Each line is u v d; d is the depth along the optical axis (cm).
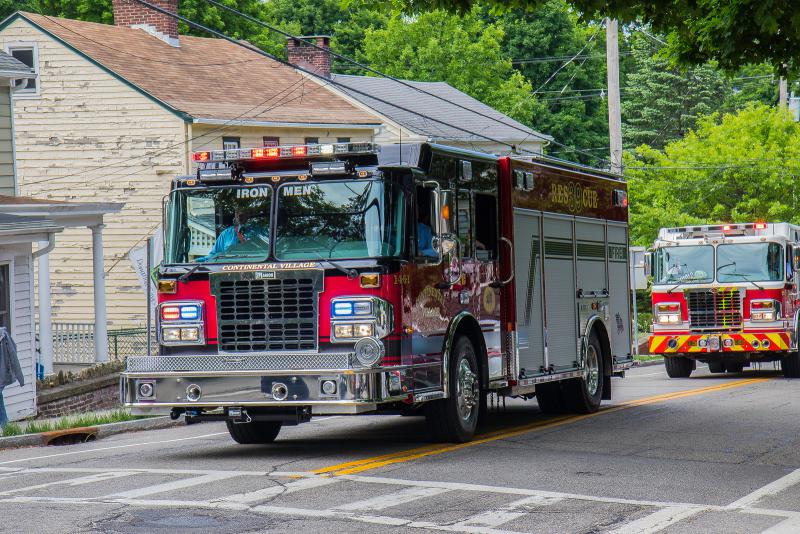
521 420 2047
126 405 1548
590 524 1085
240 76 4509
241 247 1556
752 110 5869
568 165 2080
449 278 1634
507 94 7188
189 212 1591
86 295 4009
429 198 1586
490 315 1769
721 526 1084
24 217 2419
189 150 3912
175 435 1984
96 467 1507
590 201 2188
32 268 2516
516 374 1820
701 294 3244
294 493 1238
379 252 1499
